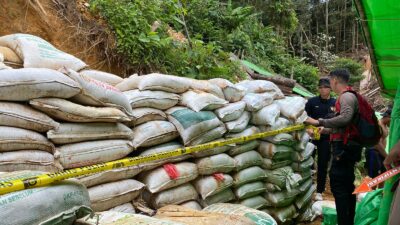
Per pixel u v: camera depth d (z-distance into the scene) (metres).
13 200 1.48
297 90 8.65
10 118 2.20
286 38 16.98
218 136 3.41
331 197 5.57
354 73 14.91
